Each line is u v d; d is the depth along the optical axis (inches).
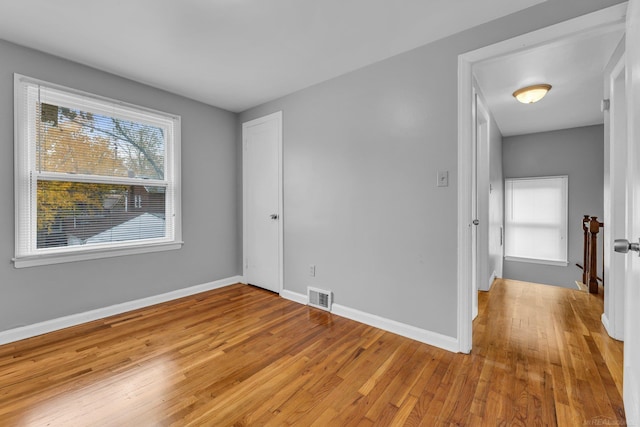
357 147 102.4
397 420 55.5
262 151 137.4
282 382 67.2
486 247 136.8
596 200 174.2
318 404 59.9
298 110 121.2
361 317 101.3
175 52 91.9
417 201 88.4
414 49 88.9
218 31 81.0
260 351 81.1
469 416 56.2
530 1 68.1
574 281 181.0
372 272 98.9
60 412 57.2
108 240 106.8
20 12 72.4
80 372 70.6
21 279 88.2
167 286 123.0
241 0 68.5
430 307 86.1
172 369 72.2
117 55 93.7
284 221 128.1
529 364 74.2
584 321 101.4
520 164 197.2
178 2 69.2
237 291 136.7
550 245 188.1
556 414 56.4
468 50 79.0
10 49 85.9
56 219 95.3
